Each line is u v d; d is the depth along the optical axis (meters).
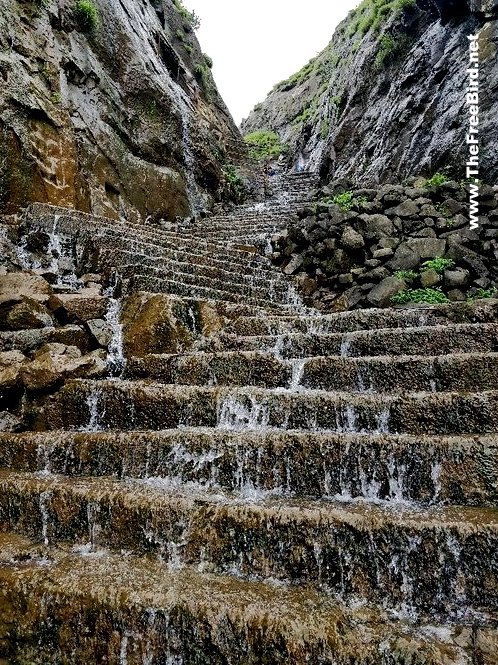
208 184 13.64
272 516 2.60
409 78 11.05
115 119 10.04
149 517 2.75
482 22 9.09
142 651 2.23
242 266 7.56
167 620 2.22
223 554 2.62
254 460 3.10
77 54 9.38
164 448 3.25
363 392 3.86
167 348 4.62
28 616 2.37
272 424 3.55
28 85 7.44
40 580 2.44
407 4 12.16
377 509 2.67
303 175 18.11
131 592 2.33
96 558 2.70
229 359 4.21
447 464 2.83
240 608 2.21
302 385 4.05
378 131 11.84
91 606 2.31
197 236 9.97
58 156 7.63
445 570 2.35
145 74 11.51
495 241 6.66
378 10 15.04
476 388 3.64
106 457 3.32
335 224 7.64
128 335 4.70
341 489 2.97
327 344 4.64
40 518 2.95
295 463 3.04
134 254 6.06
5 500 3.07
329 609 2.26
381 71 13.31
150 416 3.75
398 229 7.16
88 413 3.85
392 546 2.42
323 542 2.50
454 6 10.06
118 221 8.12
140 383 3.89
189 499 2.80
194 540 2.66
